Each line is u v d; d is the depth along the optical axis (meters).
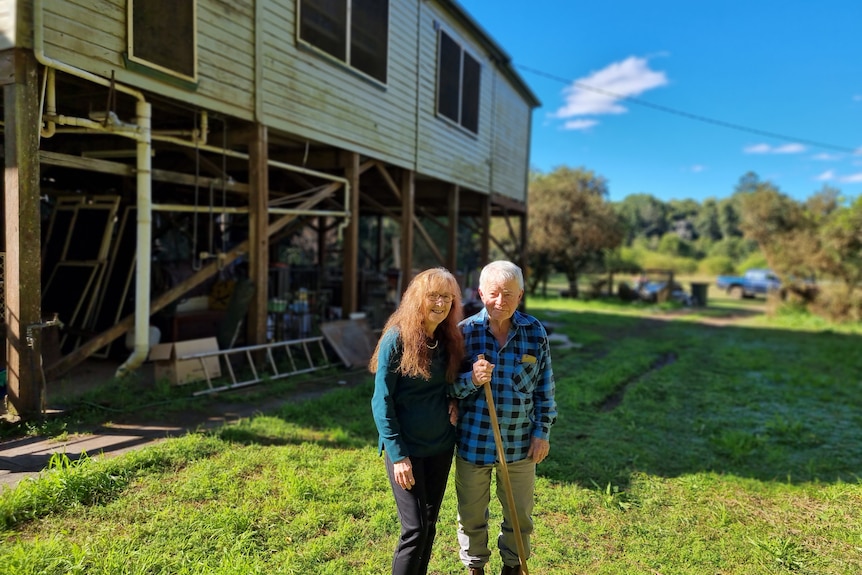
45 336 5.57
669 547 3.12
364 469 3.83
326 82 7.48
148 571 2.49
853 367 9.61
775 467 4.51
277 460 3.85
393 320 2.31
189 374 5.82
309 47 7.07
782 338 13.70
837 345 12.39
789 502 3.84
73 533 2.75
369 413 5.28
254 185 6.49
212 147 6.34
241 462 3.77
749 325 17.00
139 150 5.24
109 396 5.07
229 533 2.85
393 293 11.66
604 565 2.90
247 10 6.18
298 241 20.09
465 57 11.51
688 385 7.72
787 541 3.20
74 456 3.67
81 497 3.05
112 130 4.92
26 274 4.19
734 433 5.29
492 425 2.29
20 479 3.26
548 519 3.41
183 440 4.00
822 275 18.75
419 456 2.25
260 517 3.06
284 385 6.11
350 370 7.29
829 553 3.14
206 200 9.80
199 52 5.62
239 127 6.62
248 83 6.25
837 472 4.45
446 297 2.23
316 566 2.66
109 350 6.80
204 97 5.71
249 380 6.18
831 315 17.84
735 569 2.93
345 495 3.41
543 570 2.82
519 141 15.21
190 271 7.52
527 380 2.41
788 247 19.11
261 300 6.58
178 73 5.39
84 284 6.92
